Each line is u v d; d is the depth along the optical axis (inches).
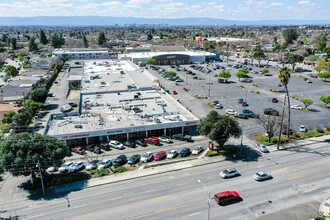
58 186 1780.3
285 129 2714.1
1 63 6633.9
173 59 7086.6
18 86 4379.9
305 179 1814.7
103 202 1585.9
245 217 1437.0
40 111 3412.9
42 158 1692.9
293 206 1530.5
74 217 1449.3
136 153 2268.7
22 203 1593.3
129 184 1788.9
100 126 2498.8
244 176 1862.7
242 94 4116.6
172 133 2694.4
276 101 3663.9
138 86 3895.2
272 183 1770.4
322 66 5187.0
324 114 3181.6
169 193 1669.5
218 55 7696.9
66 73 6033.5
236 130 2174.0
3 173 1984.5
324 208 1502.2
